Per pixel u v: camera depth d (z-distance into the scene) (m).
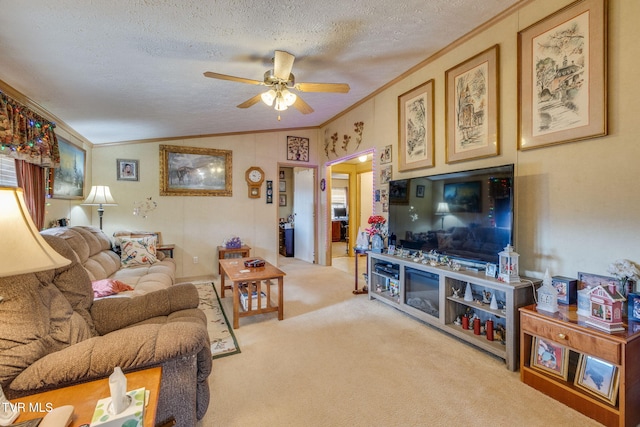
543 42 2.28
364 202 7.54
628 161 1.86
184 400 1.39
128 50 2.24
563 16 2.15
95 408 0.98
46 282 1.49
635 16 1.83
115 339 1.29
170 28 2.09
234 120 4.48
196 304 2.21
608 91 1.93
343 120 5.12
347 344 2.57
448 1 2.30
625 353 1.55
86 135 4.10
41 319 1.30
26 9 1.67
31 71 2.33
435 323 2.83
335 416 1.70
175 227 4.93
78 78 2.52
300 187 6.86
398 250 3.54
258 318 3.17
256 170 5.46
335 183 10.62
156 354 1.29
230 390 1.94
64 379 1.15
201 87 3.06
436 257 2.95
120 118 3.60
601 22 1.95
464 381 2.03
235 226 5.34
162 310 2.05
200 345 1.38
